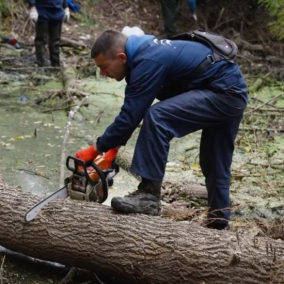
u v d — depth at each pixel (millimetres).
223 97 3963
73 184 3994
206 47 3975
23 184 5660
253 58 10969
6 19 12023
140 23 13125
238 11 13062
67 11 11461
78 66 10172
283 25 9555
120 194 5457
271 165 6211
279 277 3391
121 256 3732
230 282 3490
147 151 3818
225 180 4359
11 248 4191
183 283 3619
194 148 6609
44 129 7273
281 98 8945
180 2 13430
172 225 3770
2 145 6660
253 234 3787
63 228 3918
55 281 4047
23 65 10117
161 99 4141
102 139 3820
